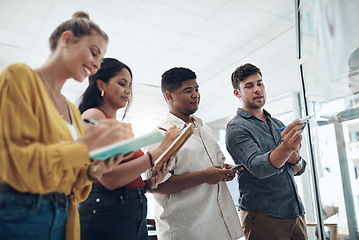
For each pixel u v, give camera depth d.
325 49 0.76
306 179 3.73
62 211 0.79
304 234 1.50
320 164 0.87
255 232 1.45
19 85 0.71
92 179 0.86
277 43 4.02
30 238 0.69
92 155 0.69
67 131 0.82
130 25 3.58
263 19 3.54
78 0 3.04
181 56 4.48
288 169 1.53
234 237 1.38
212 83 5.45
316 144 0.89
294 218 1.47
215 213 1.39
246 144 1.47
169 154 1.12
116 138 0.78
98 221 0.98
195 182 1.32
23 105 0.70
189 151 1.43
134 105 5.99
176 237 1.31
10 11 3.16
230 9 3.32
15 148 0.66
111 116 1.23
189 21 3.54
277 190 1.46
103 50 0.88
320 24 0.77
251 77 1.67
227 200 1.46
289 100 4.42
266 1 3.18
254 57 4.43
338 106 0.73
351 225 0.72
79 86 5.20
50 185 0.69
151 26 3.62
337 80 0.72
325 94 0.78
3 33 3.61
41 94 0.75
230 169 1.37
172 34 3.84
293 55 3.89
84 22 0.85
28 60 4.31
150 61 4.64
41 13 3.21
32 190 0.68
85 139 0.75
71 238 0.82
